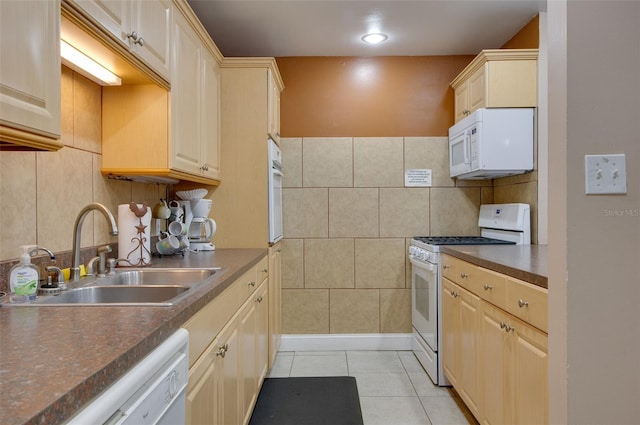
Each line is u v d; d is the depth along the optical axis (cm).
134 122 190
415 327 320
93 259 166
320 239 338
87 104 179
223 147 282
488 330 187
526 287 148
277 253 315
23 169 140
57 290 136
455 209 337
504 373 169
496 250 233
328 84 340
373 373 288
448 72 339
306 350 336
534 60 273
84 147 177
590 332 116
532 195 276
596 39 116
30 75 98
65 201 163
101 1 130
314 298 338
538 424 141
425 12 269
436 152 337
